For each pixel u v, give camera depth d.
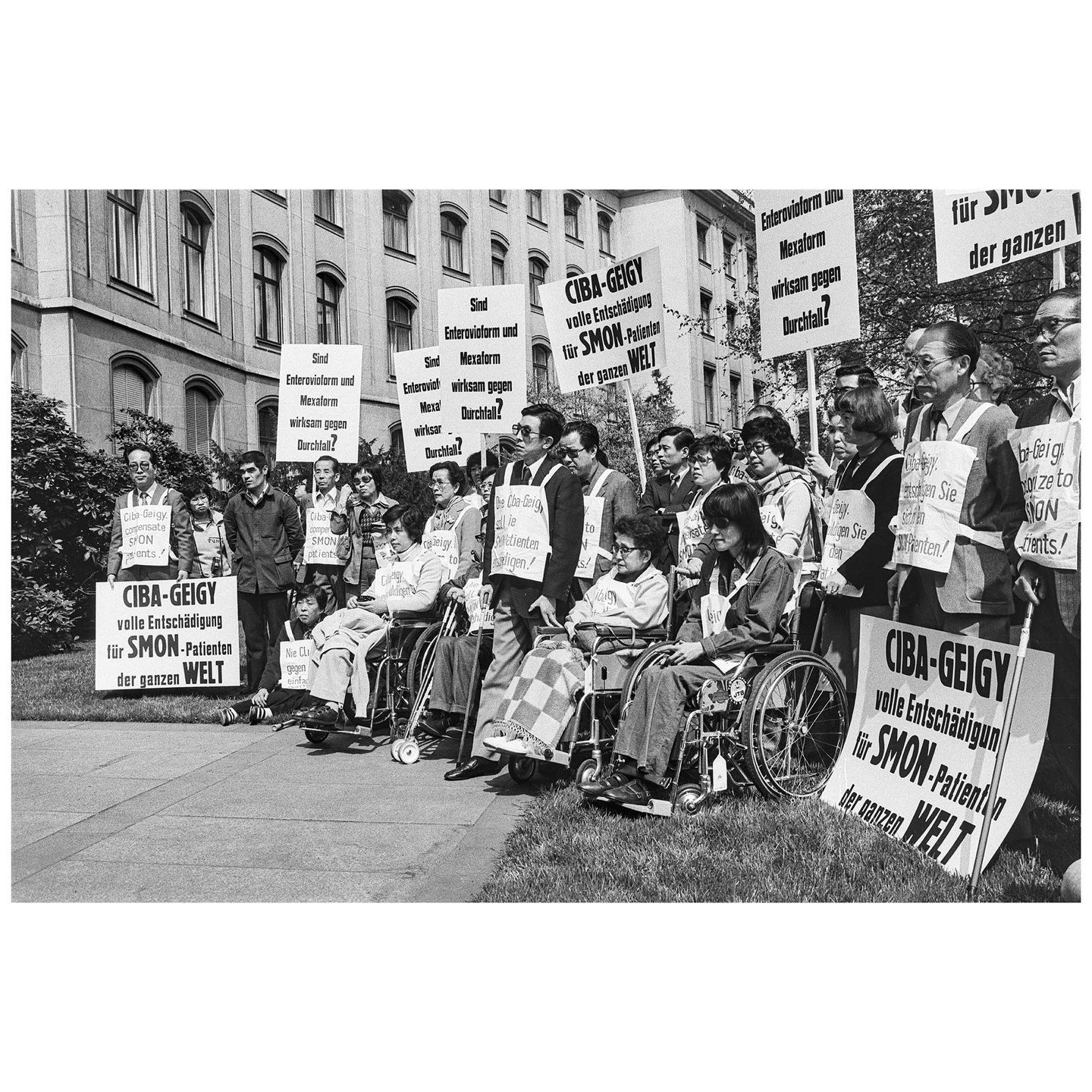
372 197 21.45
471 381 8.24
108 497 12.93
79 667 10.46
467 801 5.47
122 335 15.08
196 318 16.95
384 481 16.22
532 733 5.29
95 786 5.89
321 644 6.96
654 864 4.28
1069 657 4.66
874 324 11.39
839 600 5.48
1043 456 4.24
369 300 21.34
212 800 5.55
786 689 5.05
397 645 6.77
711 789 4.91
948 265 5.29
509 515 5.99
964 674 4.34
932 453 4.55
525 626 5.97
